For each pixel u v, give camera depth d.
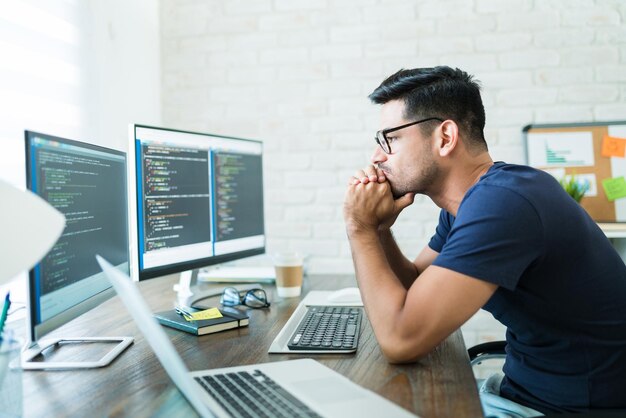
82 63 1.86
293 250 2.35
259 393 0.72
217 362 0.90
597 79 2.15
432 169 1.09
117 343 1.03
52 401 0.74
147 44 2.30
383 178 1.13
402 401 0.73
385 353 0.89
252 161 1.72
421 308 0.86
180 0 2.40
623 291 0.98
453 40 2.22
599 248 0.98
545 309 0.96
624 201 2.12
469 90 1.08
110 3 2.01
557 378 0.99
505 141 2.21
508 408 1.02
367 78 2.28
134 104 2.18
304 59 2.32
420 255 1.46
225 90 2.38
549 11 2.17
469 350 1.28
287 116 2.34
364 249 1.06
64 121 1.76
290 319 1.16
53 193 0.87
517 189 0.91
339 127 2.31
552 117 2.18
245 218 1.68
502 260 0.86
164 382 0.81
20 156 1.53
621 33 2.14
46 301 0.83
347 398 0.70
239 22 2.37
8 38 1.50
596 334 0.96
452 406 0.71
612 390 0.95
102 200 1.08
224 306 1.36
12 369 0.68
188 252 1.42
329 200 2.32
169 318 1.17
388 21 2.26
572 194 2.04
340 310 1.26
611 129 2.14
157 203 1.30
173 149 1.36
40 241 0.68
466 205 0.94
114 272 0.70
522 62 2.19
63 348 1.00
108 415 0.69
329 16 2.30
